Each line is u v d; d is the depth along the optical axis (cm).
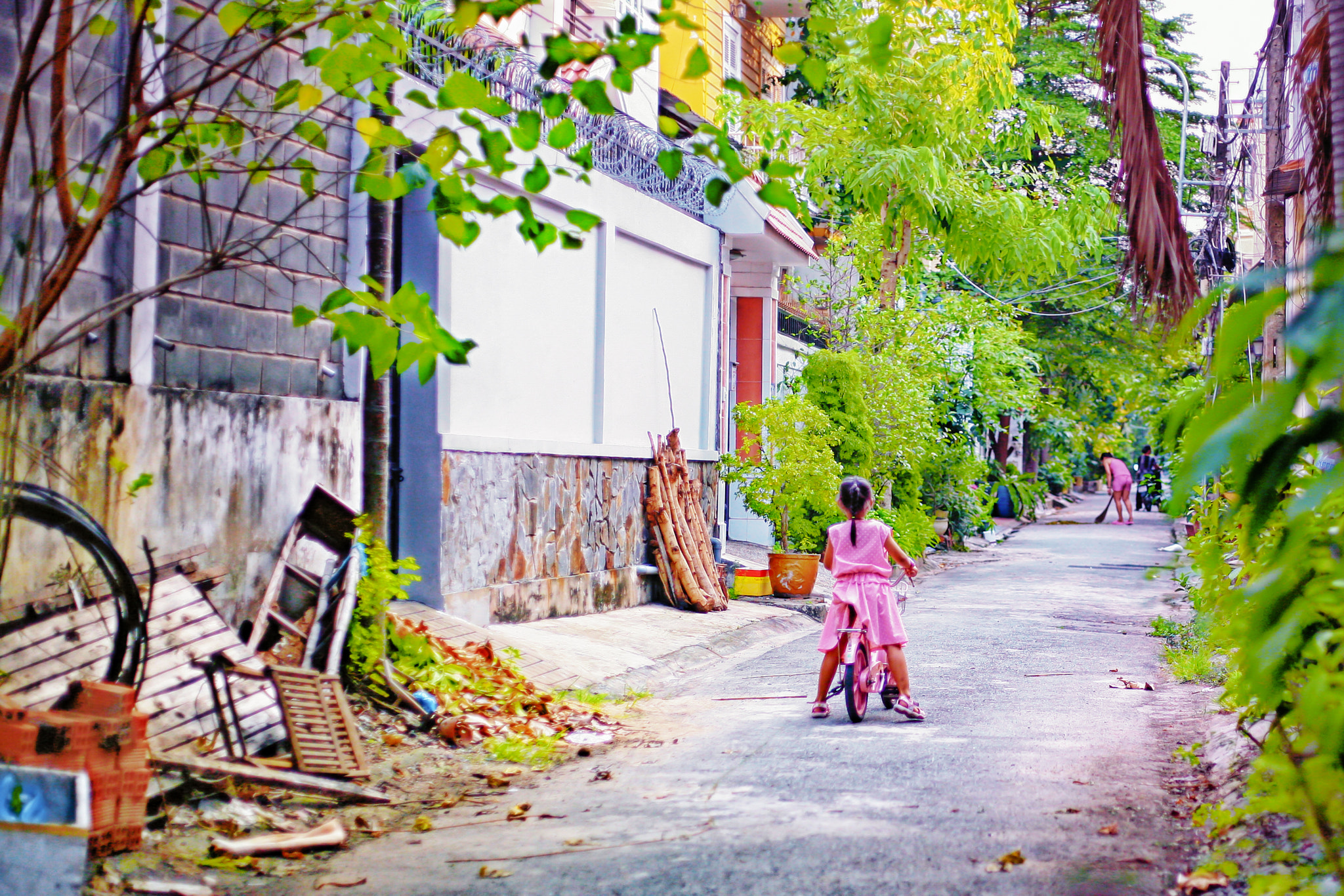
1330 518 316
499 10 455
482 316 1052
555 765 685
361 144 824
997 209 1931
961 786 595
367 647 762
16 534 535
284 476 745
